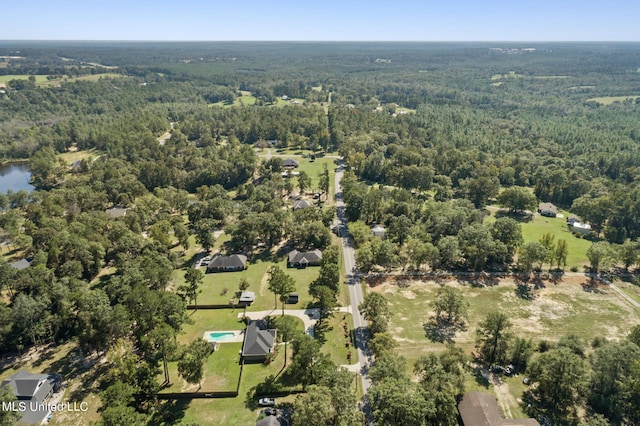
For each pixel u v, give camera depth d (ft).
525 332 333.83
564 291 394.11
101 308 290.35
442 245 427.33
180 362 261.24
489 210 626.23
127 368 253.03
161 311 309.22
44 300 323.78
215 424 244.22
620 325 344.49
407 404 215.92
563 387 254.88
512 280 411.75
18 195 584.81
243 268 430.20
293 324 294.05
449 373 251.80
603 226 549.95
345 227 537.65
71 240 406.62
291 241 498.69
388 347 285.64
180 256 461.37
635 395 247.09
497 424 228.02
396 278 413.80
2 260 367.66
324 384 233.96
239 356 303.07
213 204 544.21
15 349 311.27
